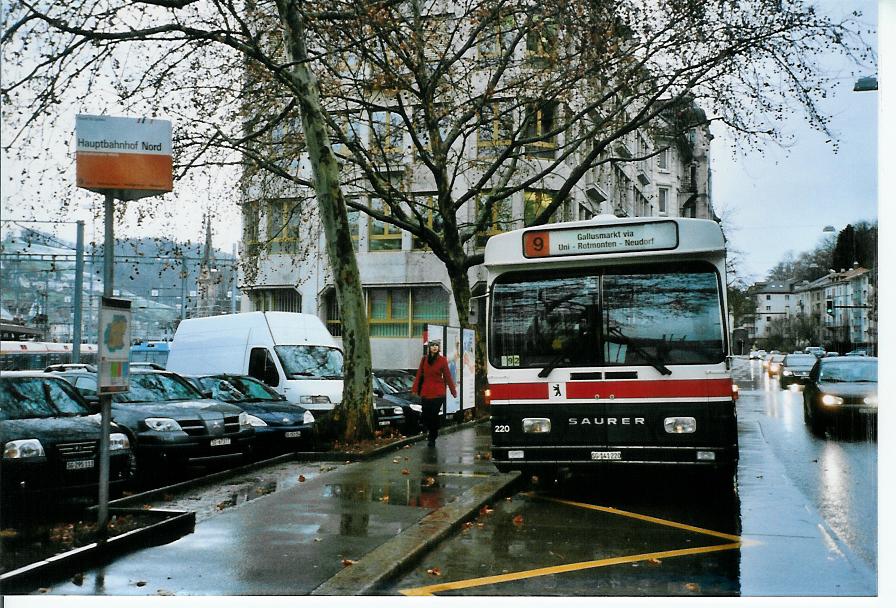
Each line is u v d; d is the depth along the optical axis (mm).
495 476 10922
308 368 17906
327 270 34875
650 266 9703
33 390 10344
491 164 23391
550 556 7062
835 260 58625
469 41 19172
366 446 13891
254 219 23484
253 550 6934
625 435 9469
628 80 18859
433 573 6422
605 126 20766
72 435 9539
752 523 8453
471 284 32781
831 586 6121
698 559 6941
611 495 10289
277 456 14039
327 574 6246
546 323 9906
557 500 9906
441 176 21719
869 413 17781
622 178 44000
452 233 22531
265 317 18484
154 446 11898
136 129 7367
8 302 45562
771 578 6340
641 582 6227
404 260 34469
